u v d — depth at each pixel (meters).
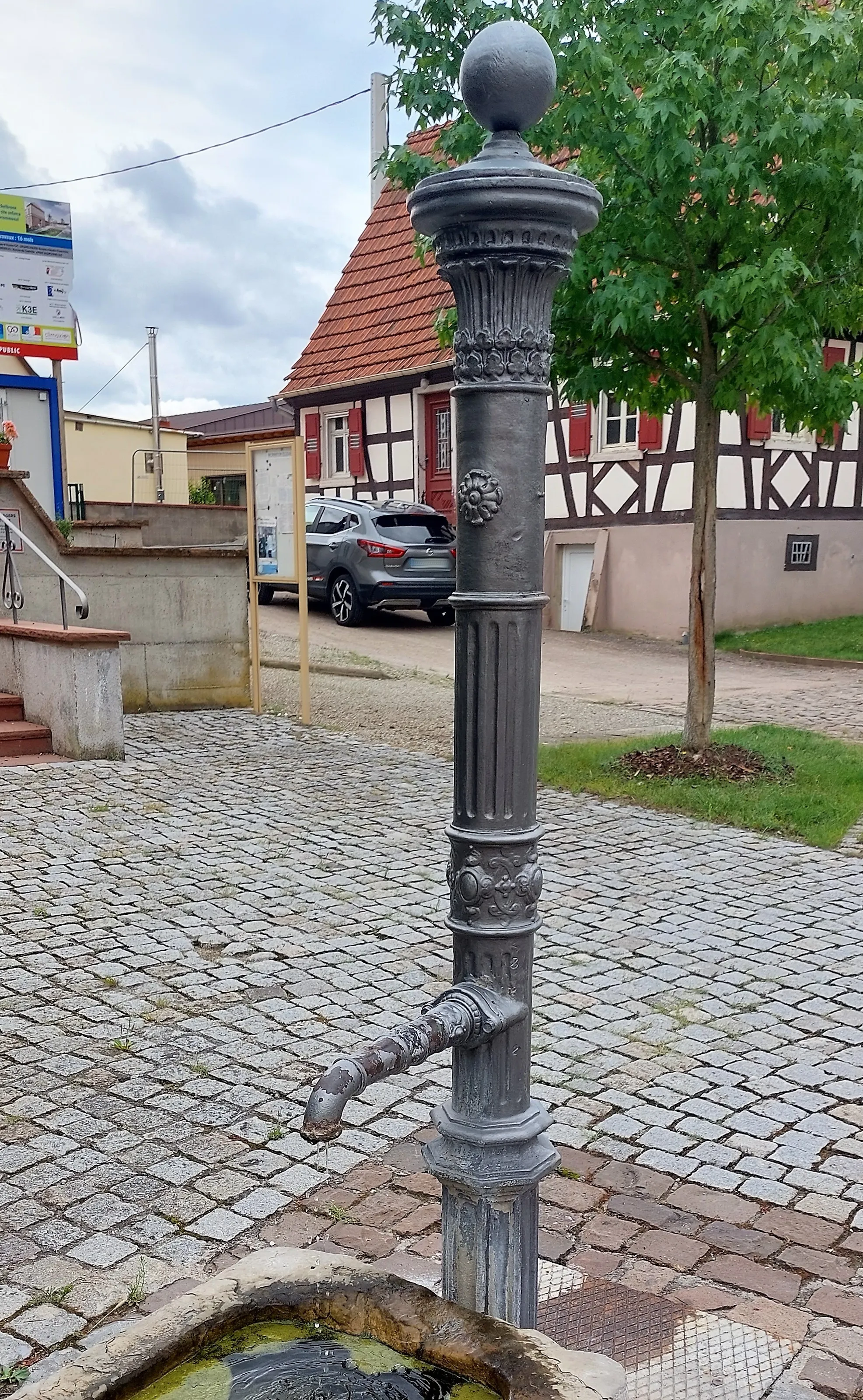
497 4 6.92
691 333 7.64
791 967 4.95
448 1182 2.15
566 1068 4.02
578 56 6.65
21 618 10.19
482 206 1.89
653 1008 4.53
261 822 7.17
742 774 8.07
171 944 5.13
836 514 16.86
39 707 8.98
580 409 16.88
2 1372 2.50
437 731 10.20
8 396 13.00
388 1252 2.94
